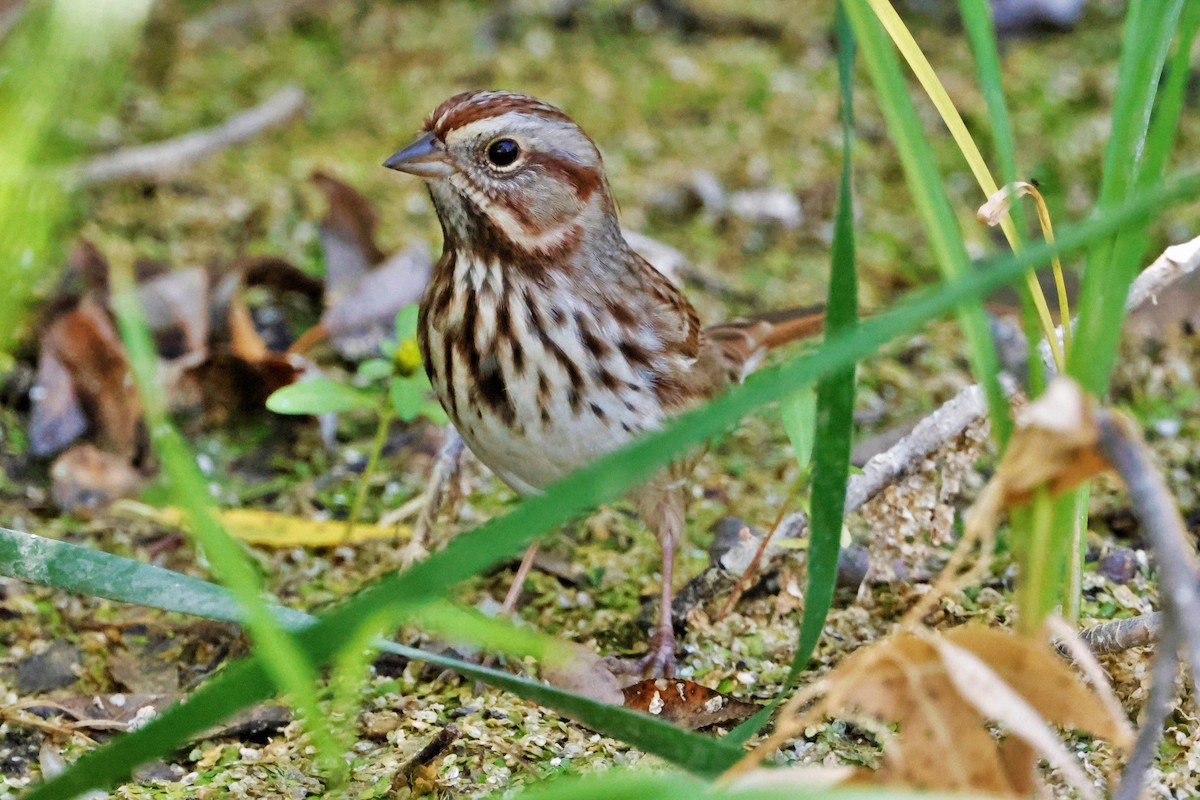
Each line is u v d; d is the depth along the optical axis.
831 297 5.02
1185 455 9.45
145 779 6.58
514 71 14.52
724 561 7.86
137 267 10.38
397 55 14.80
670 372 7.48
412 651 5.08
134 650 7.79
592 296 7.32
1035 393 5.28
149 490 9.06
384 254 10.93
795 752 6.52
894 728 6.68
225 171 12.81
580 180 7.33
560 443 7.34
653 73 14.62
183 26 14.80
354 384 10.34
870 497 7.37
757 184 12.94
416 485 9.47
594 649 7.85
